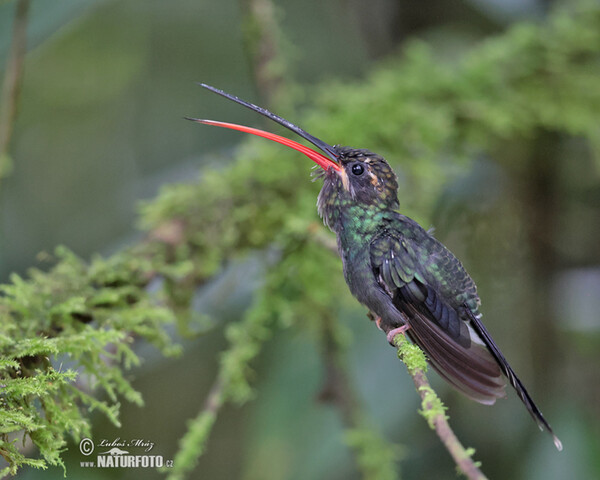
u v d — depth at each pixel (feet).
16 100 22.85
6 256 34.78
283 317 24.44
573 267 30.96
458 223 31.48
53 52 36.01
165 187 26.14
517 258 31.24
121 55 36.76
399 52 35.53
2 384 14.69
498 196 31.71
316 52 39.32
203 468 34.81
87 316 19.65
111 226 36.29
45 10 24.91
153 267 22.30
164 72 37.55
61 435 15.61
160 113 37.47
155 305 21.68
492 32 36.37
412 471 28.37
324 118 29.91
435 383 27.63
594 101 32.53
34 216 35.88
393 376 26.73
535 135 32.01
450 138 31.35
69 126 36.91
